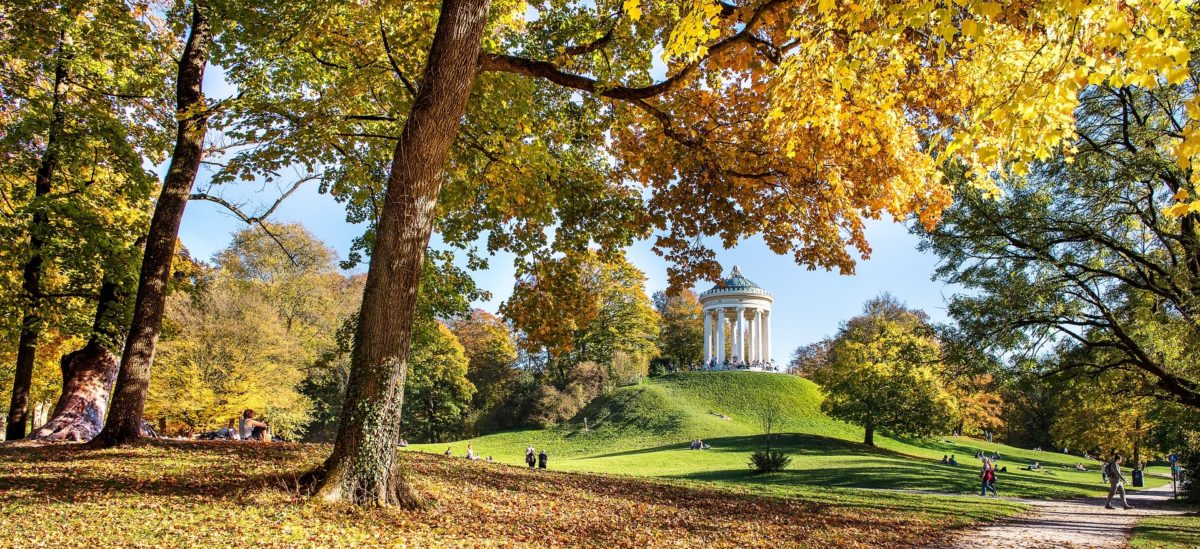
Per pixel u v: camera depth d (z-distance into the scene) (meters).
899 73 6.63
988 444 61.78
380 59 12.62
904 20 5.09
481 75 12.02
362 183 14.82
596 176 14.09
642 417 56.81
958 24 7.05
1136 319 15.78
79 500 7.73
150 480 9.16
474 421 62.91
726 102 11.17
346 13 11.43
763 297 73.06
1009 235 15.72
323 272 43.88
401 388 8.41
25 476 8.99
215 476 9.62
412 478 10.52
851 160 8.96
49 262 14.75
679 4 9.50
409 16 11.81
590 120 14.27
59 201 13.41
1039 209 15.40
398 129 13.49
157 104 15.49
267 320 32.41
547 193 13.69
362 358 8.23
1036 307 15.90
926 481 26.83
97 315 15.80
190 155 13.34
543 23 13.15
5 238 13.72
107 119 13.84
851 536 10.91
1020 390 17.75
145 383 12.91
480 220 15.22
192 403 28.81
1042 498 23.08
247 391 30.55
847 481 26.69
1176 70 4.25
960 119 7.62
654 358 81.81
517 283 14.71
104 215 15.85
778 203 11.27
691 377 67.38
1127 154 14.44
